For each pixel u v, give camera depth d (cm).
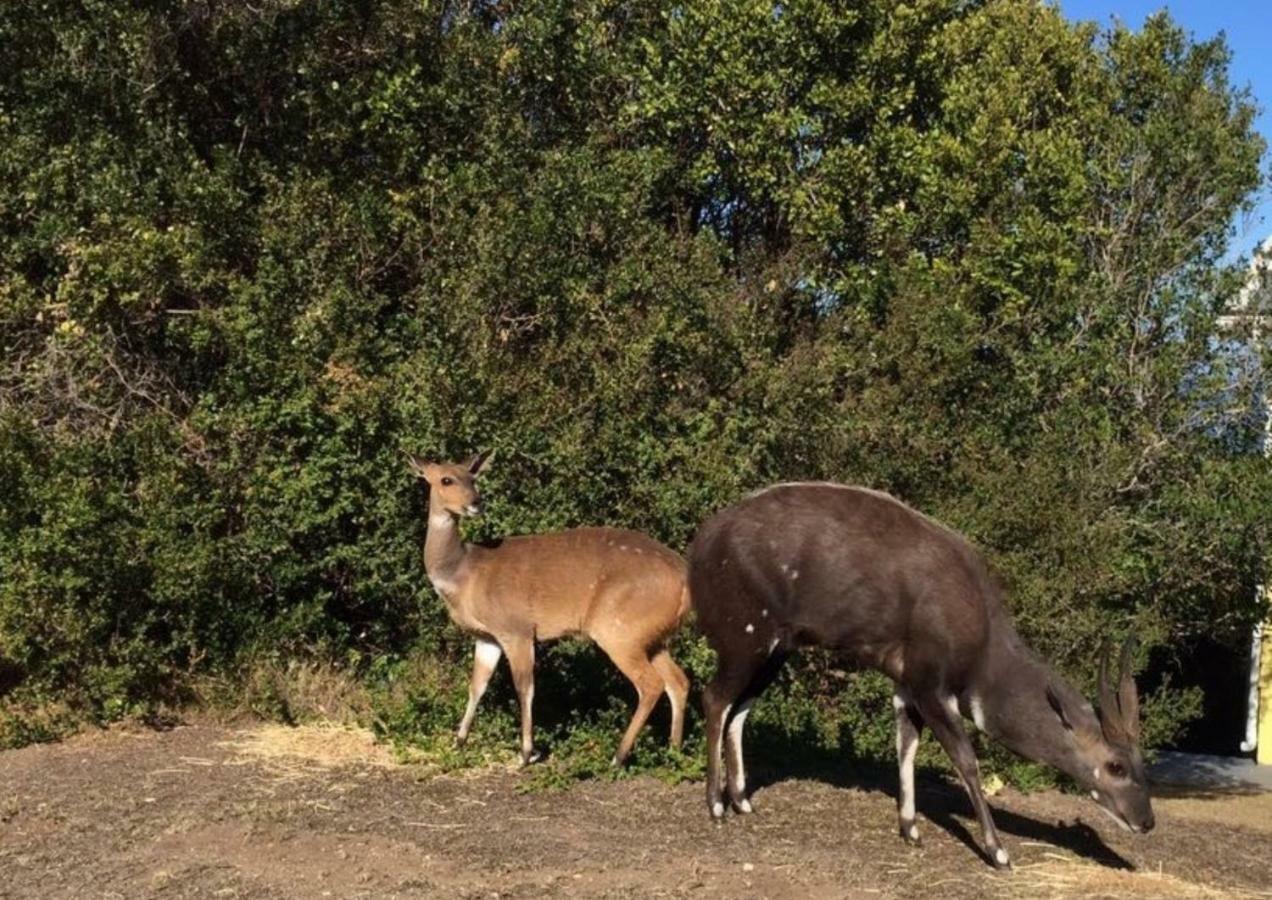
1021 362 1190
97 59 1039
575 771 764
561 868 607
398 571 936
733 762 719
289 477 943
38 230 979
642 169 1198
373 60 1154
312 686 898
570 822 680
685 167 1362
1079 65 1388
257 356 952
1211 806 1177
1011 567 1024
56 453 876
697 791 754
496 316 1056
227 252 1039
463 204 1084
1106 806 645
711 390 1077
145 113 1060
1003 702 659
